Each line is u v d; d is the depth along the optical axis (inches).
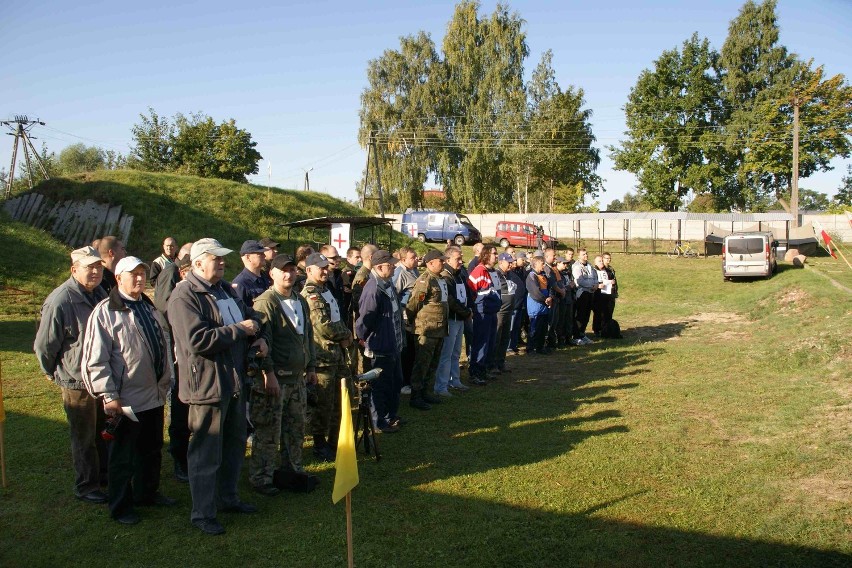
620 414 313.6
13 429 280.1
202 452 190.4
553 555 175.0
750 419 296.8
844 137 1983.3
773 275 1008.2
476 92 2106.3
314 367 241.8
